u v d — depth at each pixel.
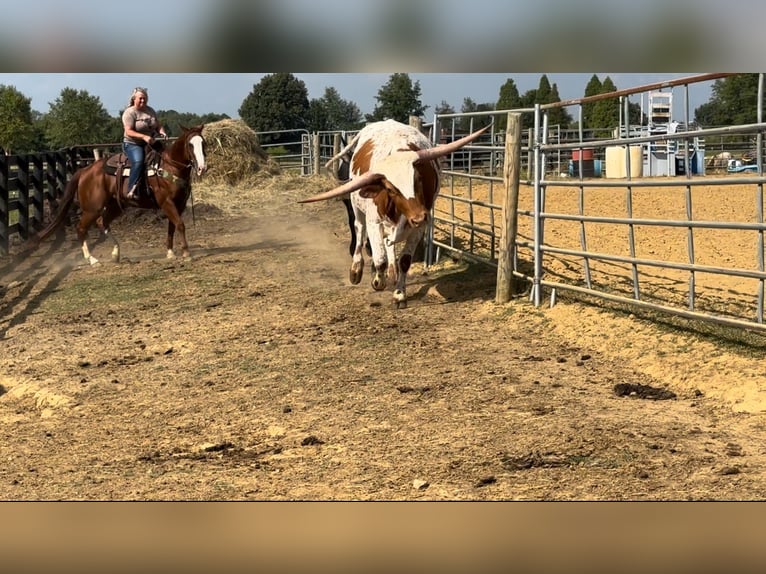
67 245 14.18
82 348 7.46
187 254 11.99
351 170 8.27
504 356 6.39
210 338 7.48
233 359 6.76
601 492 3.81
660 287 7.56
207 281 10.15
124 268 11.45
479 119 19.48
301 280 9.82
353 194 8.30
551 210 13.51
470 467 4.22
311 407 5.42
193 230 15.55
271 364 6.52
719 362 5.58
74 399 5.98
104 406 5.79
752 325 5.45
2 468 4.59
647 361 5.93
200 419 5.35
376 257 7.84
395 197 7.04
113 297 9.62
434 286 8.95
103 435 5.16
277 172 23.84
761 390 5.01
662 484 3.88
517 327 7.24
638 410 5.02
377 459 4.41
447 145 7.35
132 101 11.76
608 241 10.28
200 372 6.46
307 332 7.42
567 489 3.87
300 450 4.64
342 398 5.56
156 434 5.11
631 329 6.57
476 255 9.31
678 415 4.90
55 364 6.98
